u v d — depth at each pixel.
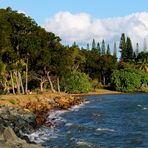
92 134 38.84
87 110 68.56
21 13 88.19
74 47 147.38
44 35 100.19
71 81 130.75
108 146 32.41
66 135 37.97
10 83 98.12
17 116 43.31
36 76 108.62
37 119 47.34
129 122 49.38
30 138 35.69
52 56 106.38
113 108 73.38
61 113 61.72
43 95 83.75
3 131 28.44
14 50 87.25
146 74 150.88
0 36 79.88
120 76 148.12
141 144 33.34
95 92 139.12
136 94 132.38
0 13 83.62
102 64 160.50
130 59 192.00
